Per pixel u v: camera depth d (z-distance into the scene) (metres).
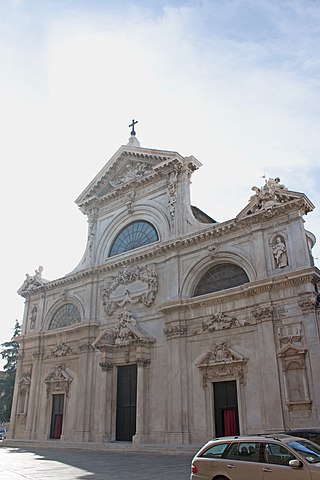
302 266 22.81
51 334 35.03
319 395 20.02
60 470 16.00
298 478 8.83
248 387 22.78
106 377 28.67
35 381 34.75
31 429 33.03
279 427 20.58
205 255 27.25
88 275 34.25
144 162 34.59
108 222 35.81
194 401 24.67
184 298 27.11
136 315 29.73
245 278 25.61
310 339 21.17
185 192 30.75
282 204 24.31
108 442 26.89
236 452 10.16
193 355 25.70
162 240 30.66
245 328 23.95
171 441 24.09
